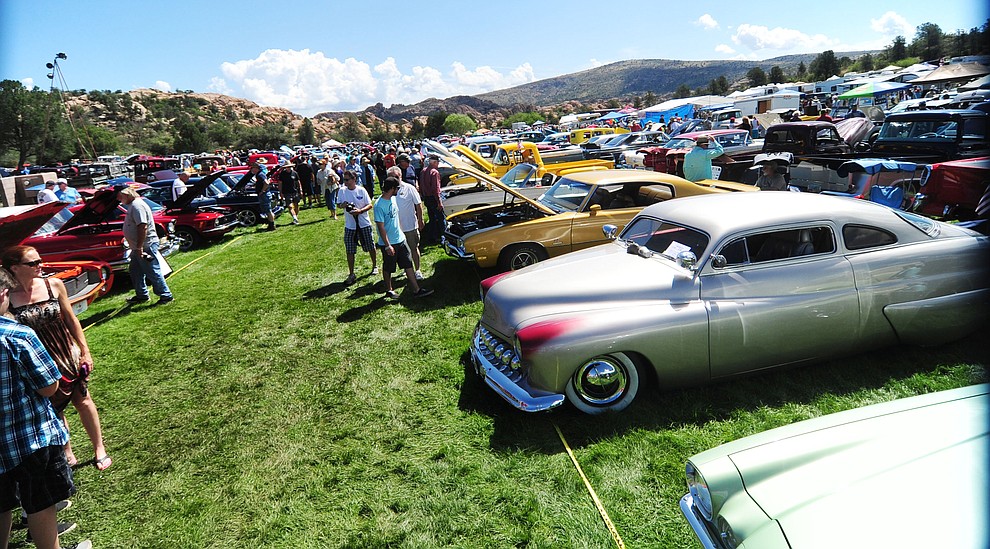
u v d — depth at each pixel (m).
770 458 2.12
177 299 8.09
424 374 4.95
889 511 1.74
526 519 3.01
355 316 6.71
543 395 3.79
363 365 5.27
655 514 2.96
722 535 2.05
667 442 3.57
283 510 3.29
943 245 4.29
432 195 10.00
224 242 12.44
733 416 3.81
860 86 28.11
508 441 3.76
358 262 9.49
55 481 2.73
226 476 3.69
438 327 6.11
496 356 4.22
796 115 22.36
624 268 4.27
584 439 3.70
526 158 15.89
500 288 4.39
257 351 5.86
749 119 22.98
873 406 2.36
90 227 8.97
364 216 8.00
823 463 2.03
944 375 4.12
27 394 2.61
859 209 4.25
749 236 4.02
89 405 3.83
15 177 21.09
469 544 2.87
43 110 60.19
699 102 35.12
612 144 24.00
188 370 5.51
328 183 14.31
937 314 4.23
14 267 3.50
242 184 13.70
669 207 4.77
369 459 3.73
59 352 3.66
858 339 4.17
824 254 4.09
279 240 12.12
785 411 3.82
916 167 8.02
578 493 3.18
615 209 7.16
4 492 2.60
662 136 24.47
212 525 3.21
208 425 4.38
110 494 3.59
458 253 7.17
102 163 26.34
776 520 1.86
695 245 4.12
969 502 1.71
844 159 9.23
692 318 3.80
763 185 8.31
